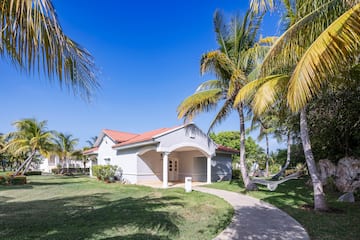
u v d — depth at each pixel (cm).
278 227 703
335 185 1369
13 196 1388
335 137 1417
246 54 1370
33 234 662
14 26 301
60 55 332
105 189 1686
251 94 1070
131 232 672
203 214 882
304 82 423
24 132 2605
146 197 1304
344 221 738
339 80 892
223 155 2389
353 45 421
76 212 939
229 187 1691
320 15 547
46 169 5259
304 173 1856
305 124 963
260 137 3081
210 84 1636
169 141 1855
